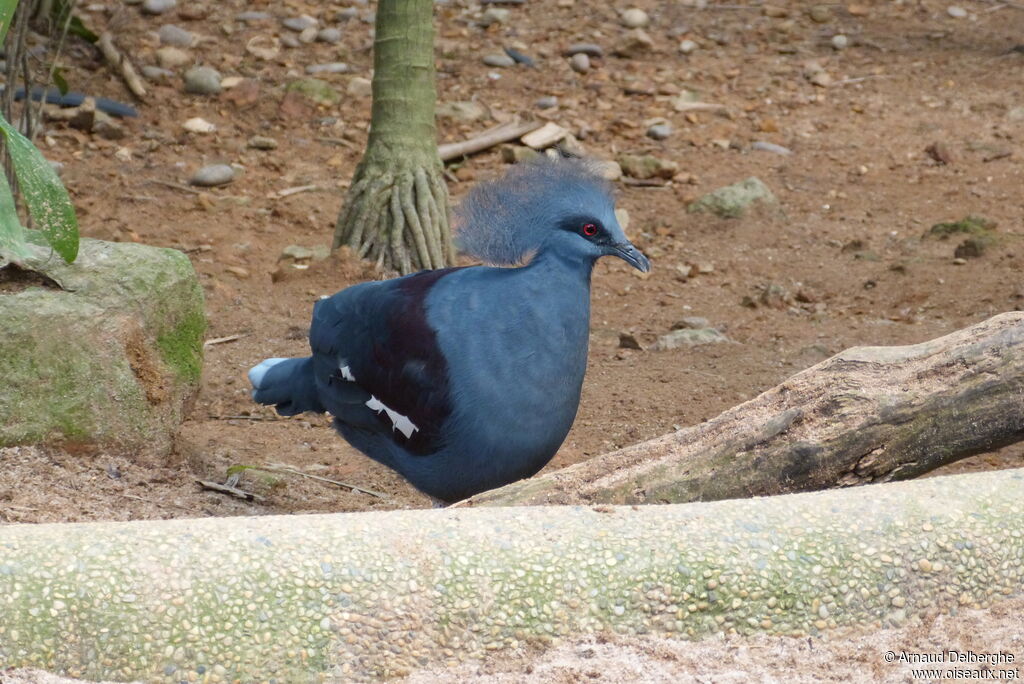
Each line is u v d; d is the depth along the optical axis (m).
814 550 5.18
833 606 5.12
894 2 26.97
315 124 20.75
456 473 8.29
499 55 23.45
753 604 5.09
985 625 5.14
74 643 4.73
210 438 10.85
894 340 13.20
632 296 15.66
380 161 15.30
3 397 8.49
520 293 7.84
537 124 20.84
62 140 18.98
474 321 7.90
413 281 8.41
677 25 25.42
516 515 5.29
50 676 4.64
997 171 19.66
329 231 17.34
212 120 20.45
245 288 14.87
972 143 20.66
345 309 8.59
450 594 4.98
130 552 4.90
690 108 22.05
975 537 5.29
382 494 9.98
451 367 7.93
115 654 4.74
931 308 14.43
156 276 9.30
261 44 22.94
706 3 26.50
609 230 7.86
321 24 24.05
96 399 8.86
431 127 15.48
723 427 6.76
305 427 11.46
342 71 22.39
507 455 8.06
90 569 4.84
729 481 6.59
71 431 8.75
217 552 4.93
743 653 5.00
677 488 6.60
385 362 8.23
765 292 15.19
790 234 17.62
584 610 5.04
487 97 22.12
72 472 8.61
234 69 22.00
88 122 19.31
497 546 5.11
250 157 19.53
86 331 8.83
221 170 18.48
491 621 4.99
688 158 20.39
